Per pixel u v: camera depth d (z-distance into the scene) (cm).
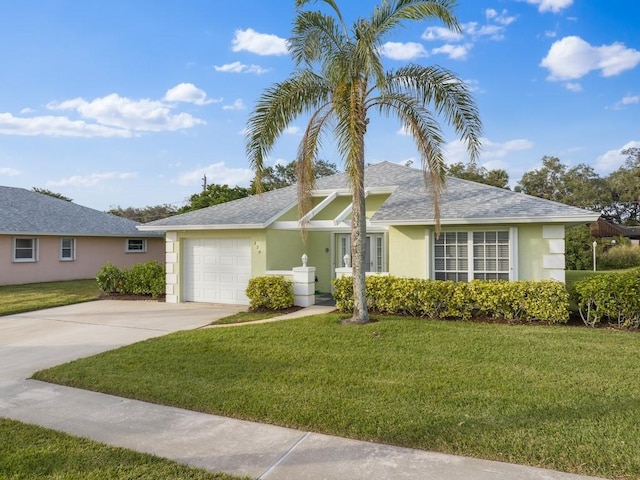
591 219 995
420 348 747
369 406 491
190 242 1495
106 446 413
